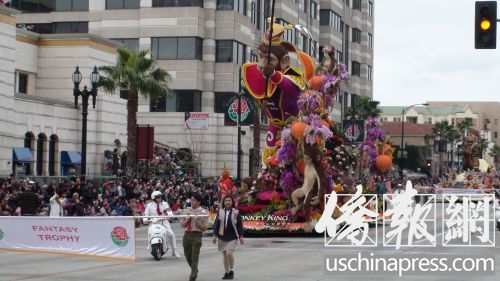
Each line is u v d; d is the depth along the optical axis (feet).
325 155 107.96
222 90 216.54
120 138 179.22
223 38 216.54
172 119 213.66
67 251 68.64
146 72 160.76
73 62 169.68
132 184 129.18
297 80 107.86
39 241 69.15
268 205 107.65
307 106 104.58
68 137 162.71
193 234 59.52
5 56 140.97
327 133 103.50
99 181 146.51
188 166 189.98
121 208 122.21
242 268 68.18
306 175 104.06
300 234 107.65
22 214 105.60
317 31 286.66
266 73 105.81
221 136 215.10
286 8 250.16
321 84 107.45
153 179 153.28
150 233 76.02
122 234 67.51
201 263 72.43
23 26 184.75
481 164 278.26
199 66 213.66
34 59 170.30
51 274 63.87
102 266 69.97
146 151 155.33
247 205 107.96
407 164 424.87
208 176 205.77
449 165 501.56
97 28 216.54
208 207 150.71
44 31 218.79
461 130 548.31
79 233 68.39
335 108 297.33
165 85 161.27
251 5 228.84
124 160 165.58
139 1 215.31
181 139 213.05
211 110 215.51
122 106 179.73
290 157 105.40
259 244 94.32
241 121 168.86
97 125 171.22
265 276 62.49
